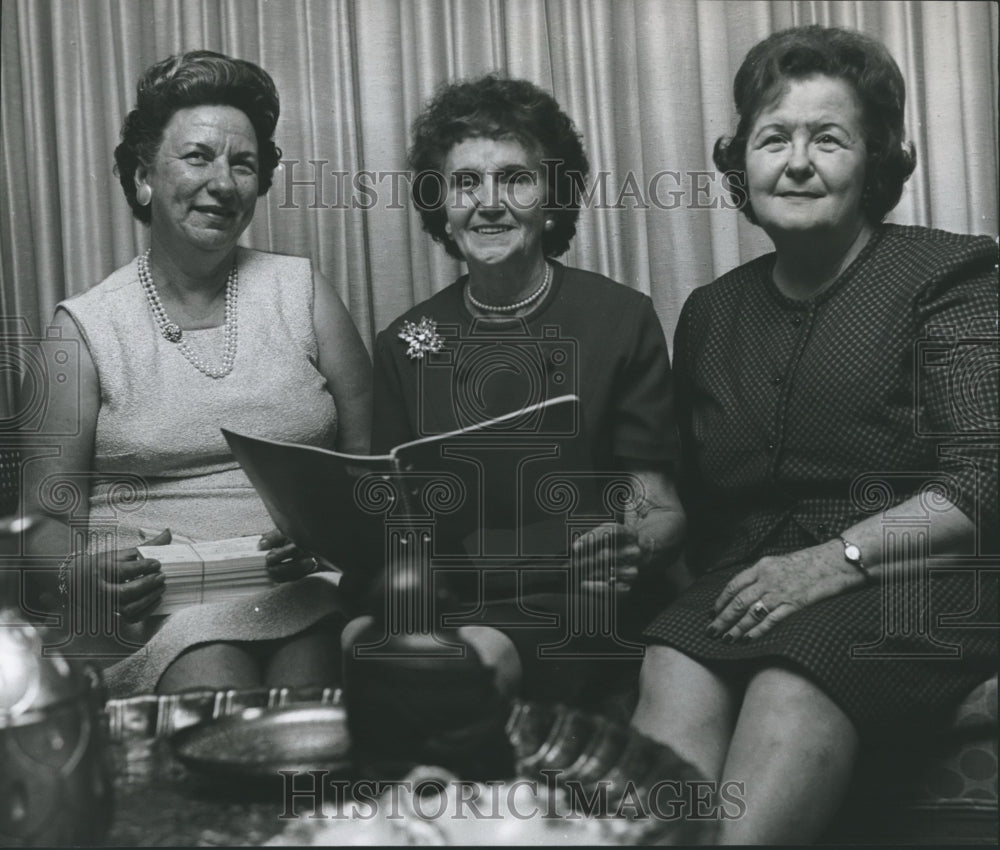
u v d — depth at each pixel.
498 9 2.33
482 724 1.17
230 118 1.93
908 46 2.31
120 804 1.15
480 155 1.82
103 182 2.34
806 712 1.45
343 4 2.31
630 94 2.35
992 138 2.31
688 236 2.35
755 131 1.72
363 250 2.36
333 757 1.20
